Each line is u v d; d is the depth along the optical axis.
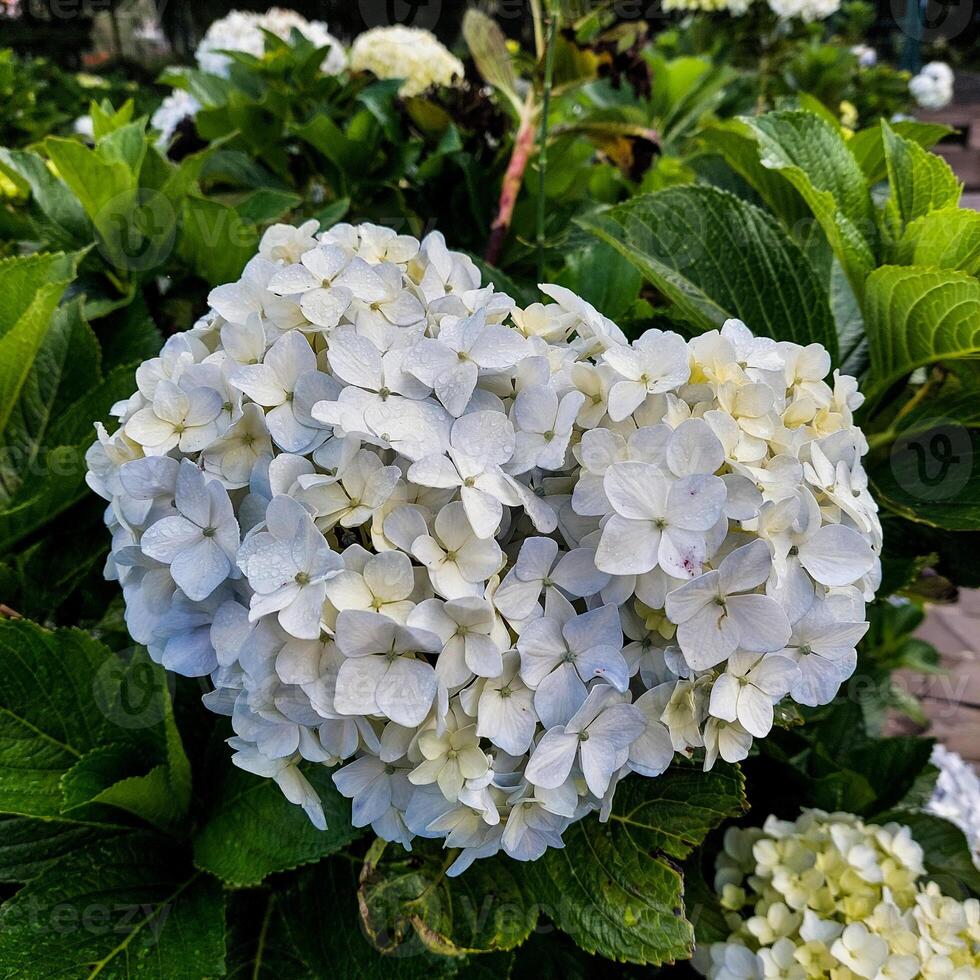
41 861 0.37
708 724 0.27
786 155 0.44
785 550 0.27
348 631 0.24
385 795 0.27
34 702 0.36
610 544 0.25
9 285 0.42
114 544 0.30
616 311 0.46
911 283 0.38
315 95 0.70
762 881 0.44
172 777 0.36
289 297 0.29
